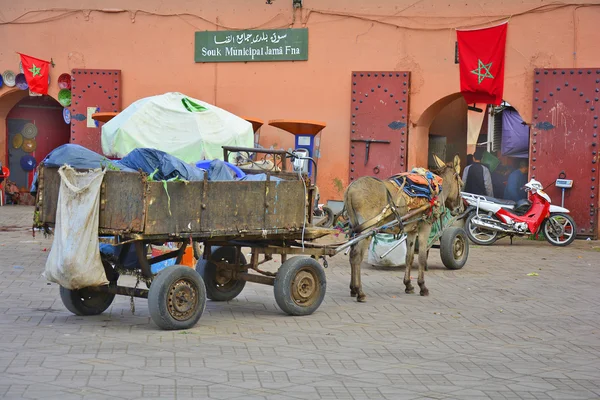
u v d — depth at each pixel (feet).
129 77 63.05
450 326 27.53
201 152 43.37
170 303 25.07
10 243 46.80
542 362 22.68
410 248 33.88
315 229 28.96
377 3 57.67
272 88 60.34
